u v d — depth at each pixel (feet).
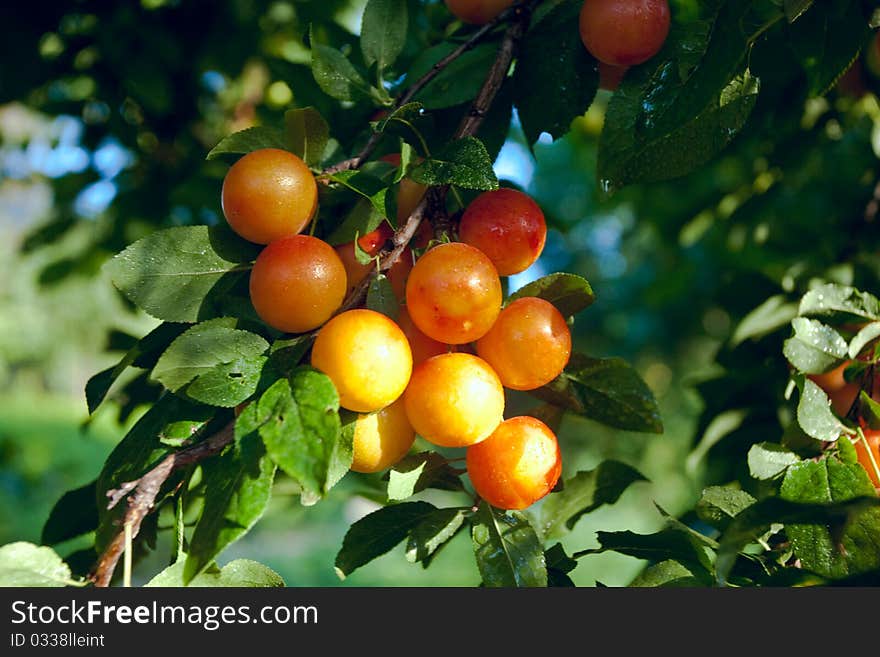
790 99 2.13
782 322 2.06
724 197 2.86
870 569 1.60
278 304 1.58
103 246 3.01
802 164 2.50
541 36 1.82
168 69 2.90
